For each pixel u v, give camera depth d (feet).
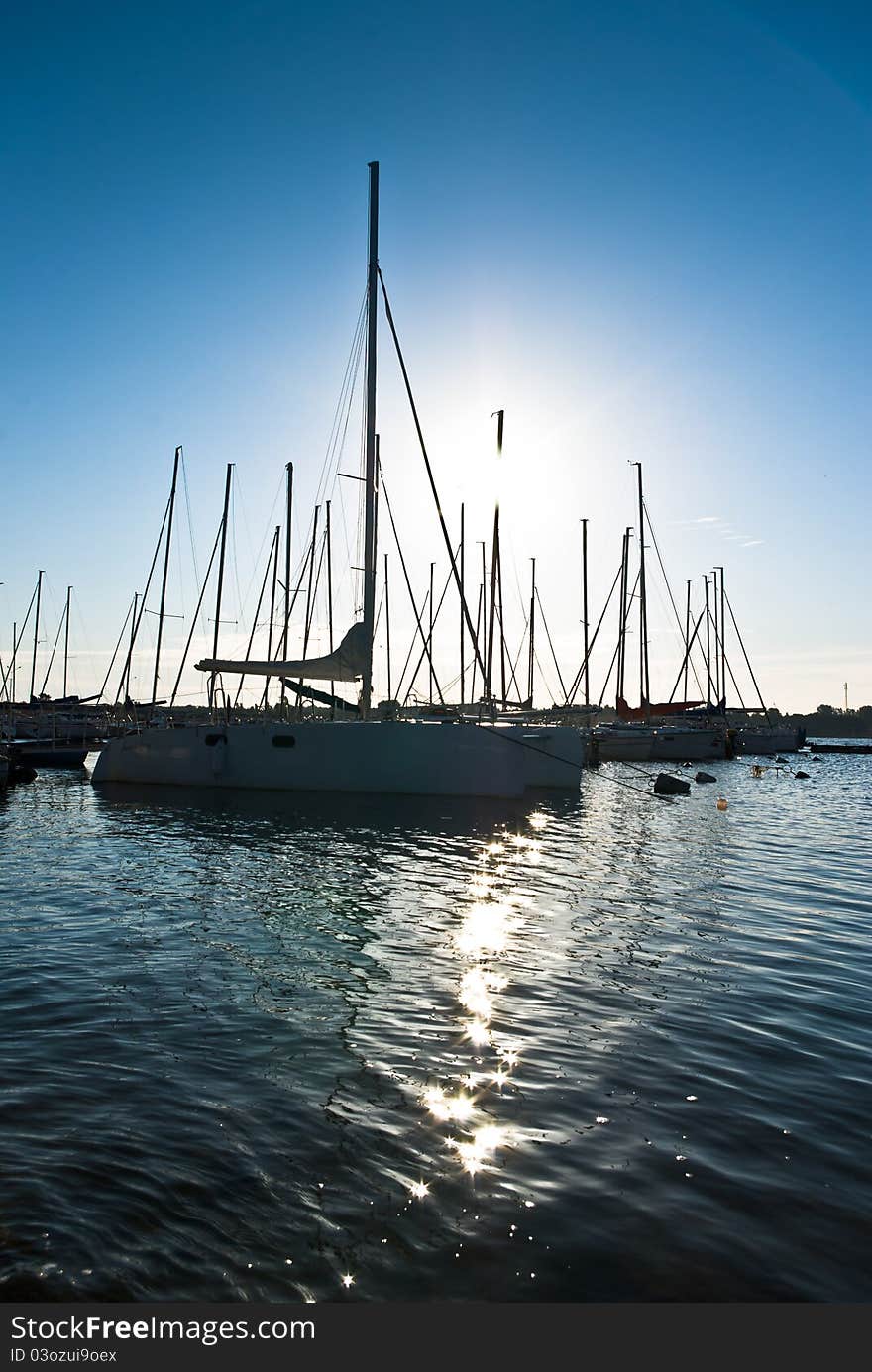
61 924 35.29
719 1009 25.22
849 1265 13.20
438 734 84.58
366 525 83.41
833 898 42.04
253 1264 12.99
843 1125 17.85
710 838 65.00
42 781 122.01
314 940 32.73
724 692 206.80
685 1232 13.92
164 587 112.78
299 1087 19.40
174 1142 16.65
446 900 40.22
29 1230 13.61
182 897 40.88
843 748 283.18
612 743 165.48
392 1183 15.30
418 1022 23.80
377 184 81.87
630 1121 17.89
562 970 29.04
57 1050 21.53
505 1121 17.79
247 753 93.09
